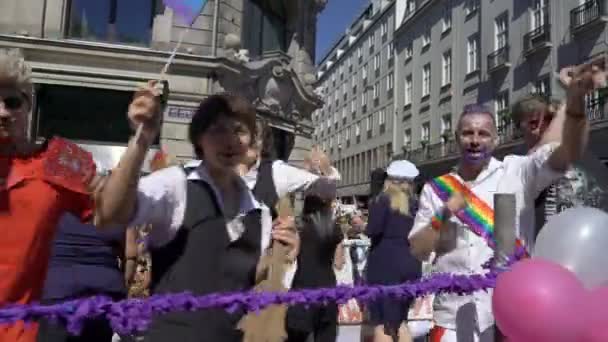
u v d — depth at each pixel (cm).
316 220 382
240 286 210
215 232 202
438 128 3061
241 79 1163
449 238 288
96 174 206
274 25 1467
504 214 245
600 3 1752
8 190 186
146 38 1127
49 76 1016
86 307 172
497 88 2423
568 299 181
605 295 183
